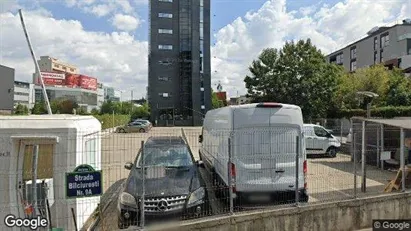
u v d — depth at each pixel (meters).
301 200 6.76
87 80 86.44
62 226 5.33
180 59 58.09
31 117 5.52
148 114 58.12
